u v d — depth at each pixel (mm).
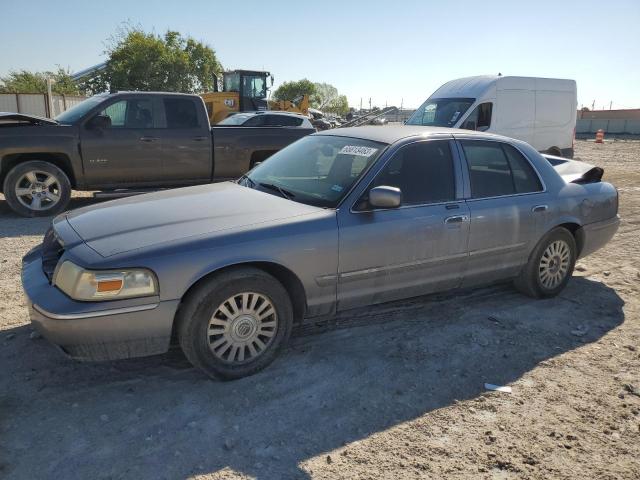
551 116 13680
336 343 4168
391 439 3016
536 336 4387
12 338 4066
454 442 3008
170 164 9281
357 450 2914
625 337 4434
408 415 3256
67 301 3133
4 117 8195
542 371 3828
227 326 3488
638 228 8547
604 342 4328
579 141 40094
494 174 4734
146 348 3295
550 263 5109
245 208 3855
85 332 3102
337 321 4562
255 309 3584
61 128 8453
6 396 3332
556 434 3107
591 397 3508
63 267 3256
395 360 3922
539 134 13594
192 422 3113
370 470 2756
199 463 2775
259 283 3520
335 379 3639
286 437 3008
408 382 3629
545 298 5203
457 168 4477
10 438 2930
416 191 4223
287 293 3707
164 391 3439
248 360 3613
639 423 3234
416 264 4191
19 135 8195
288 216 3725
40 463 2742
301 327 4426
